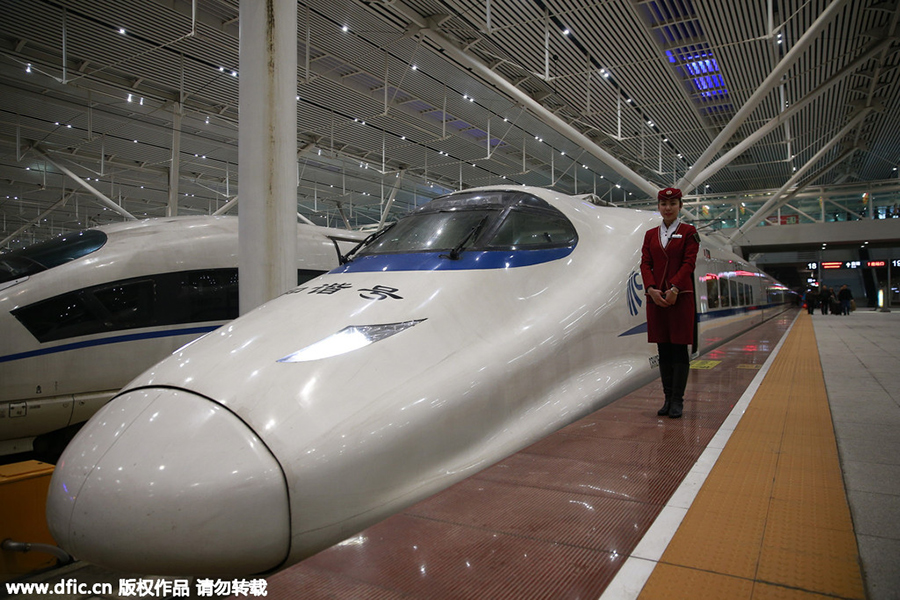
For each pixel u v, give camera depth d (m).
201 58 14.25
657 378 4.80
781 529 2.09
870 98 18.75
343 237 9.33
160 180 25.47
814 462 2.81
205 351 2.98
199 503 2.21
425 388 2.88
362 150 22.70
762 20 12.87
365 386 2.74
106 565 2.28
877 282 39.41
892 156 28.45
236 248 7.64
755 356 7.17
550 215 4.63
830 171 31.48
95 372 6.30
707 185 32.50
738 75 15.80
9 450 5.95
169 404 2.56
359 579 1.80
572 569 1.83
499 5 11.91
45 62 14.07
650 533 2.08
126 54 13.98
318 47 13.94
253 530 2.24
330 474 2.39
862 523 2.12
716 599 1.65
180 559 2.21
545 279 4.12
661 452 2.98
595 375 4.05
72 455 2.49
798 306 43.97
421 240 4.23
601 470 2.72
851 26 13.57
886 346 8.55
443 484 2.75
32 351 5.89
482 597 1.69
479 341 3.37
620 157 24.02
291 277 5.37
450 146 22.08
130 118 18.31
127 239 6.93
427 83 16.08
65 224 34.66
